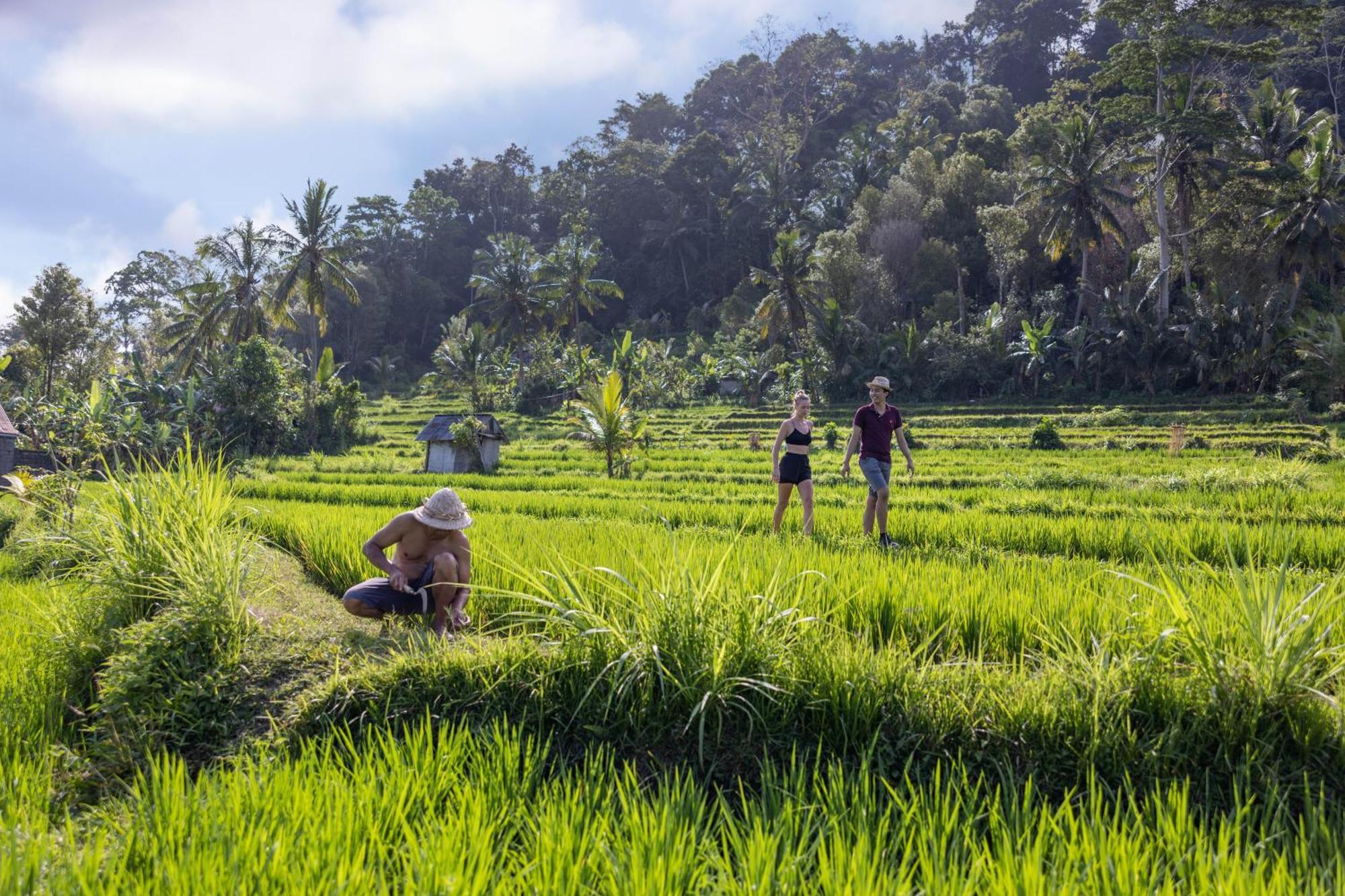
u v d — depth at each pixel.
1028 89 95.12
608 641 4.87
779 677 4.61
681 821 3.36
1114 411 40.97
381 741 4.31
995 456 29.92
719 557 6.87
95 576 6.31
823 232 74.75
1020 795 3.94
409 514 6.18
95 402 26.25
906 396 53.62
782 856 3.14
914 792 3.81
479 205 109.12
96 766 4.60
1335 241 47.50
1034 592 6.27
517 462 35.03
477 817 3.33
